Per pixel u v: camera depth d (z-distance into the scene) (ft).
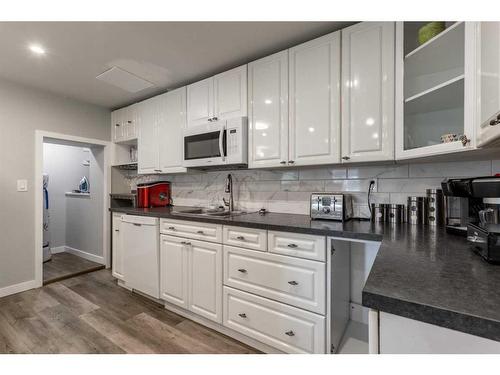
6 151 8.42
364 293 1.95
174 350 5.50
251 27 5.65
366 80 5.12
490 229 2.85
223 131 7.07
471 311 1.61
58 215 13.67
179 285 6.97
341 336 5.53
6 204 8.41
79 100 10.30
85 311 7.29
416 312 1.75
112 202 11.35
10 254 8.47
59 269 10.87
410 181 5.74
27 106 8.89
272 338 5.24
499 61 2.60
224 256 6.01
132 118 10.32
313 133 5.77
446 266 2.55
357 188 6.37
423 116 4.95
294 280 4.98
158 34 5.88
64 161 13.97
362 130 5.17
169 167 8.88
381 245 3.50
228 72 7.23
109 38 6.02
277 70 6.32
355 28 5.26
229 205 8.38
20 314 7.09
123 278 8.73
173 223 7.14
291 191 7.42
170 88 9.09
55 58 6.95
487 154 4.13
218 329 6.29
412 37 4.83
